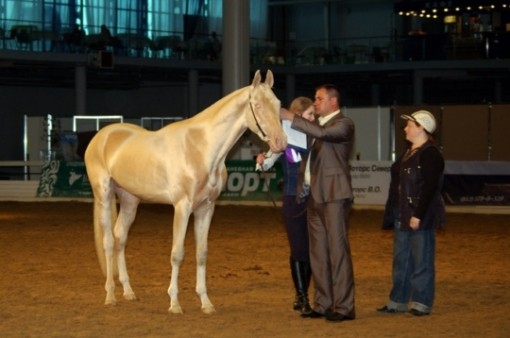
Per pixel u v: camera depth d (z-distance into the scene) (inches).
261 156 344.5
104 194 376.8
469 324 329.1
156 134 357.4
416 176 339.3
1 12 1368.1
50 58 1245.1
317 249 335.9
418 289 344.2
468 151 959.0
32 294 399.5
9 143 1517.0
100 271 471.8
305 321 334.6
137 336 308.7
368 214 804.6
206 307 351.3
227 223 730.8
